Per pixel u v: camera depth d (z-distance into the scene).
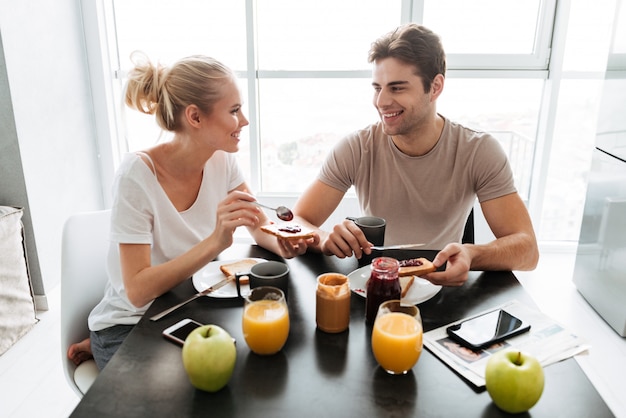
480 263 1.28
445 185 1.68
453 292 1.18
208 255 1.21
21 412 1.80
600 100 2.57
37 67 2.44
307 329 1.02
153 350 0.95
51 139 2.56
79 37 2.82
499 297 1.16
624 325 2.30
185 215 1.44
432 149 1.66
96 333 1.29
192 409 0.80
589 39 2.85
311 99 3.05
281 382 0.86
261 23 2.92
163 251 1.39
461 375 0.88
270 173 3.22
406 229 1.75
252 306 0.92
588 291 2.62
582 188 3.16
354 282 1.21
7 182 2.34
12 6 2.25
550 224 3.25
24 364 2.07
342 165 1.72
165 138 1.48
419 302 1.12
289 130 3.12
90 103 2.97
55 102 2.60
